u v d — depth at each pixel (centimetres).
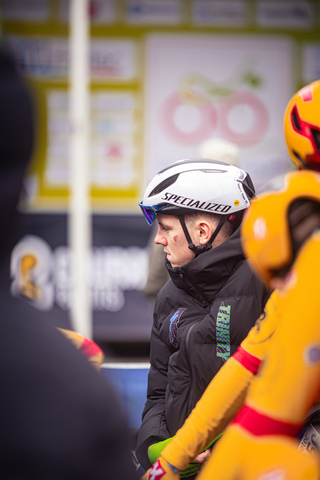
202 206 409
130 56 1995
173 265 426
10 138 203
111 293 1766
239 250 396
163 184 415
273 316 298
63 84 1961
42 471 188
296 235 254
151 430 411
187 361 400
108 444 198
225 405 315
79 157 1493
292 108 310
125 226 1772
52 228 1719
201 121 2027
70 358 205
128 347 1786
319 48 2048
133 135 2006
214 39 2019
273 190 263
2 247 209
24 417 191
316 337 239
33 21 1956
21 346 200
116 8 1984
